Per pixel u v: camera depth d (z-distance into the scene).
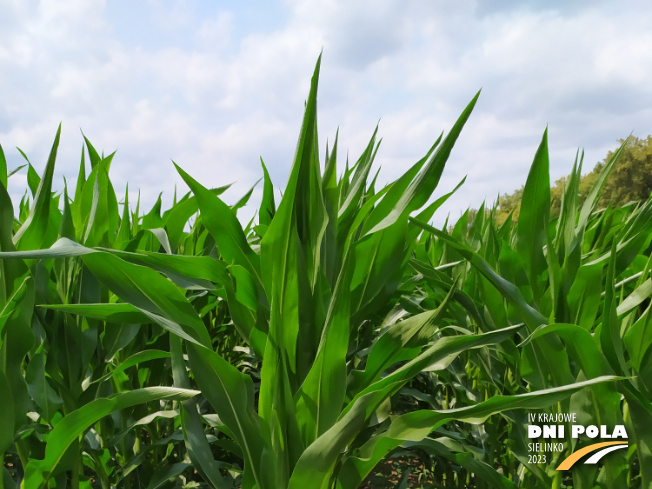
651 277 1.12
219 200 1.07
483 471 1.10
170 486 1.44
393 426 0.84
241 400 0.92
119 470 1.37
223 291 1.22
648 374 1.06
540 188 1.26
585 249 1.82
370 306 1.19
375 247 1.17
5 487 1.02
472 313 1.33
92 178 1.63
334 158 1.20
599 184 1.34
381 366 1.06
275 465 0.89
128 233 1.74
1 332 0.97
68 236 1.33
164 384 1.74
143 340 1.56
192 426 1.04
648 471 0.94
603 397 1.04
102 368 1.33
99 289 1.35
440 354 0.91
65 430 0.92
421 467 2.07
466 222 2.06
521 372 1.24
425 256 2.05
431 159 1.01
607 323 1.00
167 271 1.11
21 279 1.08
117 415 1.44
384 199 1.12
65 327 1.30
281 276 0.96
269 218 1.44
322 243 1.16
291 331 0.99
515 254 1.31
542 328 0.93
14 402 0.99
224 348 2.54
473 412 0.80
